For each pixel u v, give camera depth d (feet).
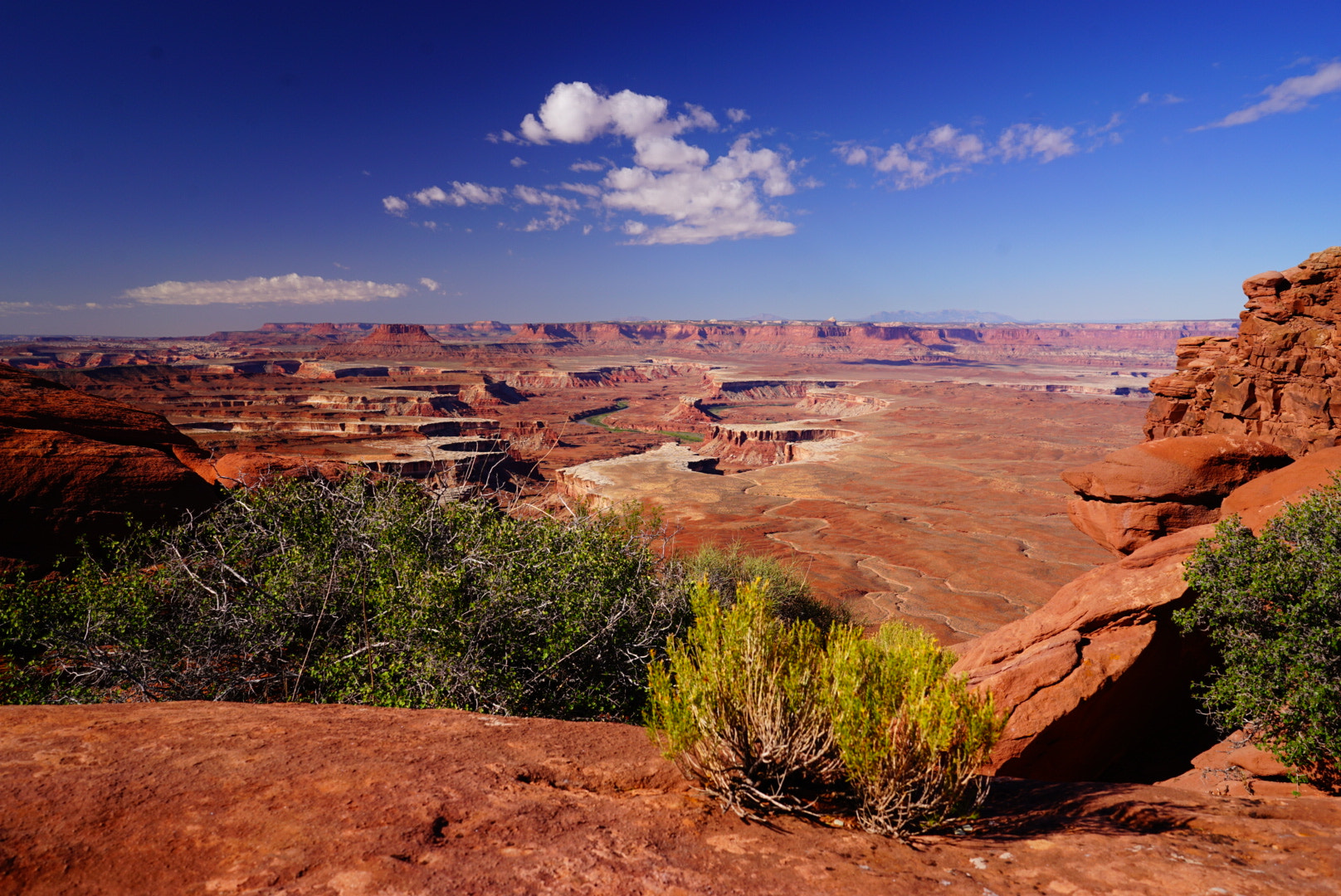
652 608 31.07
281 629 27.61
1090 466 56.75
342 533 30.89
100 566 27.99
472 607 26.25
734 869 10.05
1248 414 80.12
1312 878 10.00
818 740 12.72
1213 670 30.48
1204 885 9.70
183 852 9.11
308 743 13.88
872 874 10.09
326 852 9.34
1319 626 25.72
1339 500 28.17
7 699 23.25
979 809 13.58
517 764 13.62
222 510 33.47
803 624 14.28
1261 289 79.30
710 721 12.46
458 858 9.53
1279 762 27.32
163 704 16.60
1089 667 33.99
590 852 10.16
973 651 41.14
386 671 25.04
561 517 36.96
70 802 10.27
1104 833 12.14
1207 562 30.66
